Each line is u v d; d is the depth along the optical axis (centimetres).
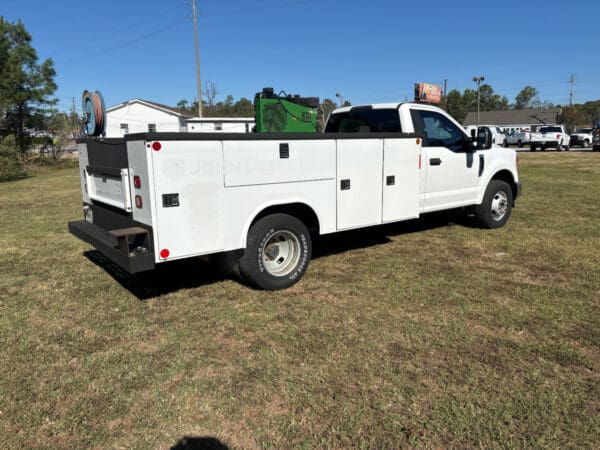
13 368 330
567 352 338
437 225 767
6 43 2506
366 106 646
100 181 477
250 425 264
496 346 349
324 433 256
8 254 632
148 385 306
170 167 379
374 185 525
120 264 392
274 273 477
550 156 2619
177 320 407
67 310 434
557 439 249
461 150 660
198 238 404
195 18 3023
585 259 559
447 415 269
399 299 444
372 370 319
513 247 618
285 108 598
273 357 339
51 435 259
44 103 2627
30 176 2100
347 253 605
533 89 12938
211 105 5688
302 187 466
